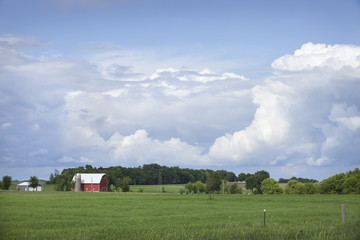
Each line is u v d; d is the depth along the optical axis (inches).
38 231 1154.7
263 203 2618.1
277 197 3378.4
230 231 958.4
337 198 3127.5
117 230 1152.2
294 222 1321.4
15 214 1700.3
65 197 3260.3
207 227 1221.1
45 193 4453.7
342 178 4874.5
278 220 1400.1
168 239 900.6
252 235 896.9
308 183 5334.6
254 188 6766.7
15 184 7849.4
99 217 1610.5
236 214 1689.2
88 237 1035.9
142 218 1523.1
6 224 1328.7
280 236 895.1
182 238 892.0
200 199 3117.6
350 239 826.2
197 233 971.9
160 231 1102.4
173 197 3388.3
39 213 1753.2
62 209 1993.1
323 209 1971.0
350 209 1955.0
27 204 2354.8
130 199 3051.2
